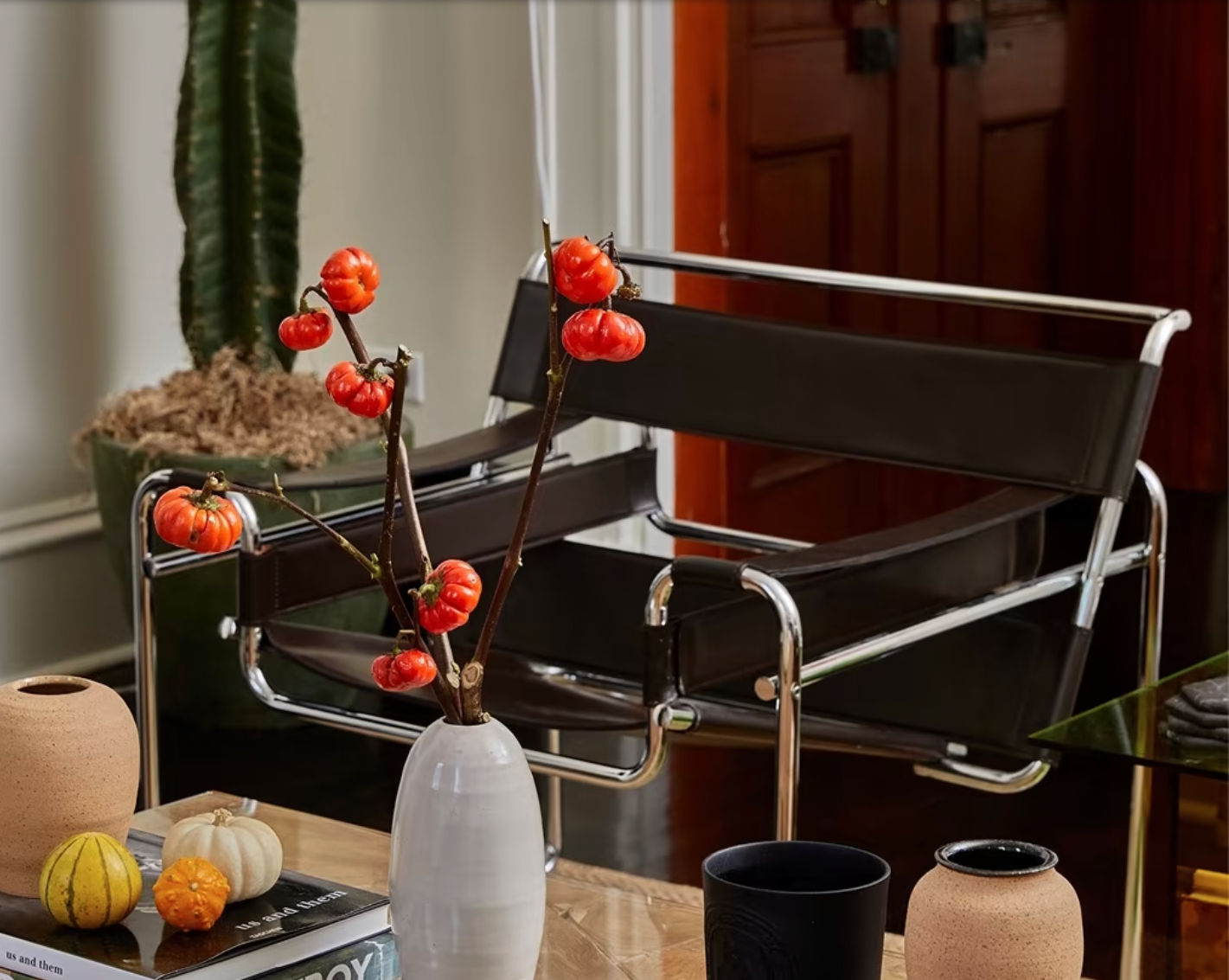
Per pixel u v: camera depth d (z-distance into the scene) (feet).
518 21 11.56
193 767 9.69
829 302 12.94
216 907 4.32
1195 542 13.88
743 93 12.01
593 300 3.77
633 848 8.71
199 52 10.36
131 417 10.11
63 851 4.35
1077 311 7.32
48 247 10.81
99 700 4.66
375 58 12.13
